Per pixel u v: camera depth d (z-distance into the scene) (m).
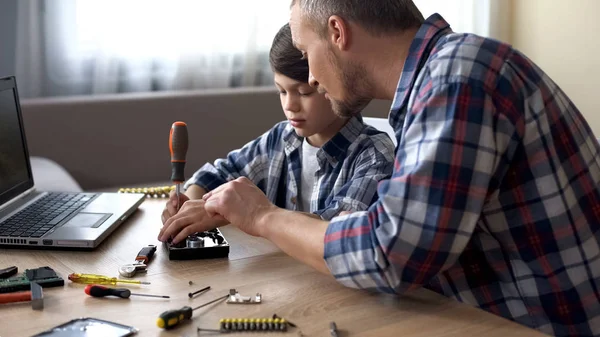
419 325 0.93
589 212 1.06
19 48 2.87
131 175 2.89
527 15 3.84
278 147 1.65
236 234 1.35
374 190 1.39
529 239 1.04
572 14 3.64
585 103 3.66
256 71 3.31
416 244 0.95
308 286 1.07
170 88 3.13
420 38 1.08
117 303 1.00
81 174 2.81
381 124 1.84
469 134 0.95
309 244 1.04
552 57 3.77
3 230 1.29
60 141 2.76
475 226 1.05
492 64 0.98
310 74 1.19
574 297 1.06
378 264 0.96
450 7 3.69
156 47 3.10
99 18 2.96
